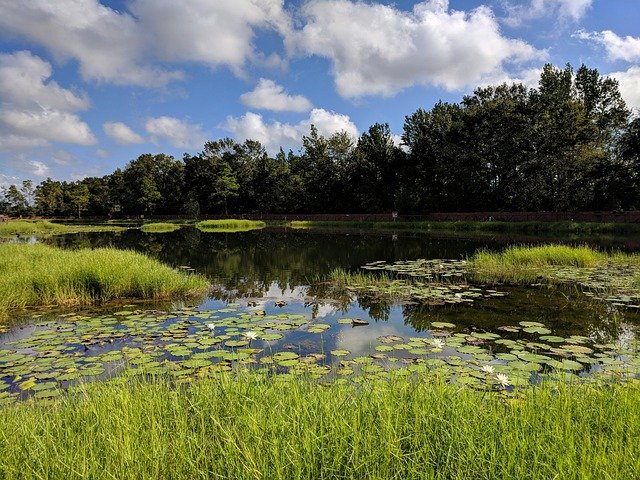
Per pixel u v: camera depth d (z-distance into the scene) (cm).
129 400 314
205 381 363
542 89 3662
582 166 3406
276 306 862
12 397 412
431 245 2188
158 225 5197
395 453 229
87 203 8112
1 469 230
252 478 217
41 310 838
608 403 296
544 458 229
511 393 379
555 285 1012
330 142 5469
